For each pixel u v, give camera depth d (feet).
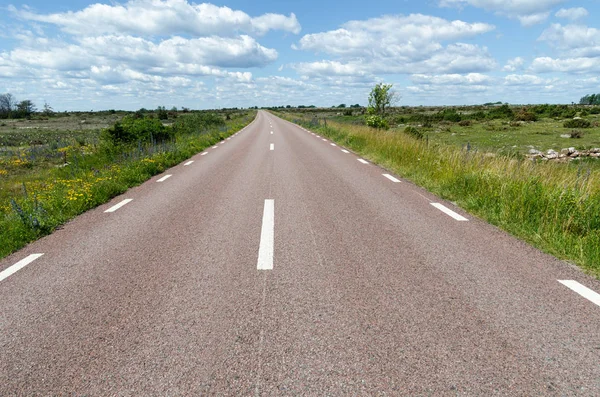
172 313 10.35
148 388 7.52
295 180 29.94
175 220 19.47
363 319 9.86
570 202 17.48
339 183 28.48
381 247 15.07
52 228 18.80
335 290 11.50
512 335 9.10
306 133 90.74
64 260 14.52
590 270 12.71
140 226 18.61
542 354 8.38
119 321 10.03
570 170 25.22
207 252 14.83
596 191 19.90
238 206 22.03
